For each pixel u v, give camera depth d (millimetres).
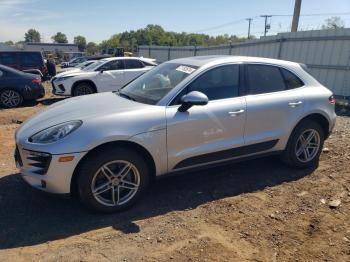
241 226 3561
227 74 4355
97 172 3553
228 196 4230
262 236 3393
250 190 4395
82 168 3502
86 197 3576
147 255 3078
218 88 4254
